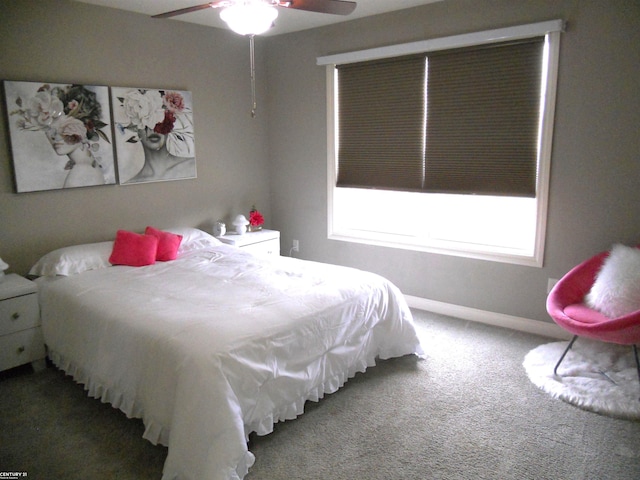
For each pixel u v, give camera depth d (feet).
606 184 10.44
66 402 9.02
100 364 8.43
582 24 10.16
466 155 12.33
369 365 10.06
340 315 8.97
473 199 12.89
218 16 13.21
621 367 9.64
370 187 14.34
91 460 7.36
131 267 11.25
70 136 11.60
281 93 15.94
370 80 13.71
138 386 7.62
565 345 10.84
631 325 8.04
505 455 7.36
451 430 8.02
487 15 11.35
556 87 10.66
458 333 12.00
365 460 7.29
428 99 12.69
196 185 14.70
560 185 11.00
